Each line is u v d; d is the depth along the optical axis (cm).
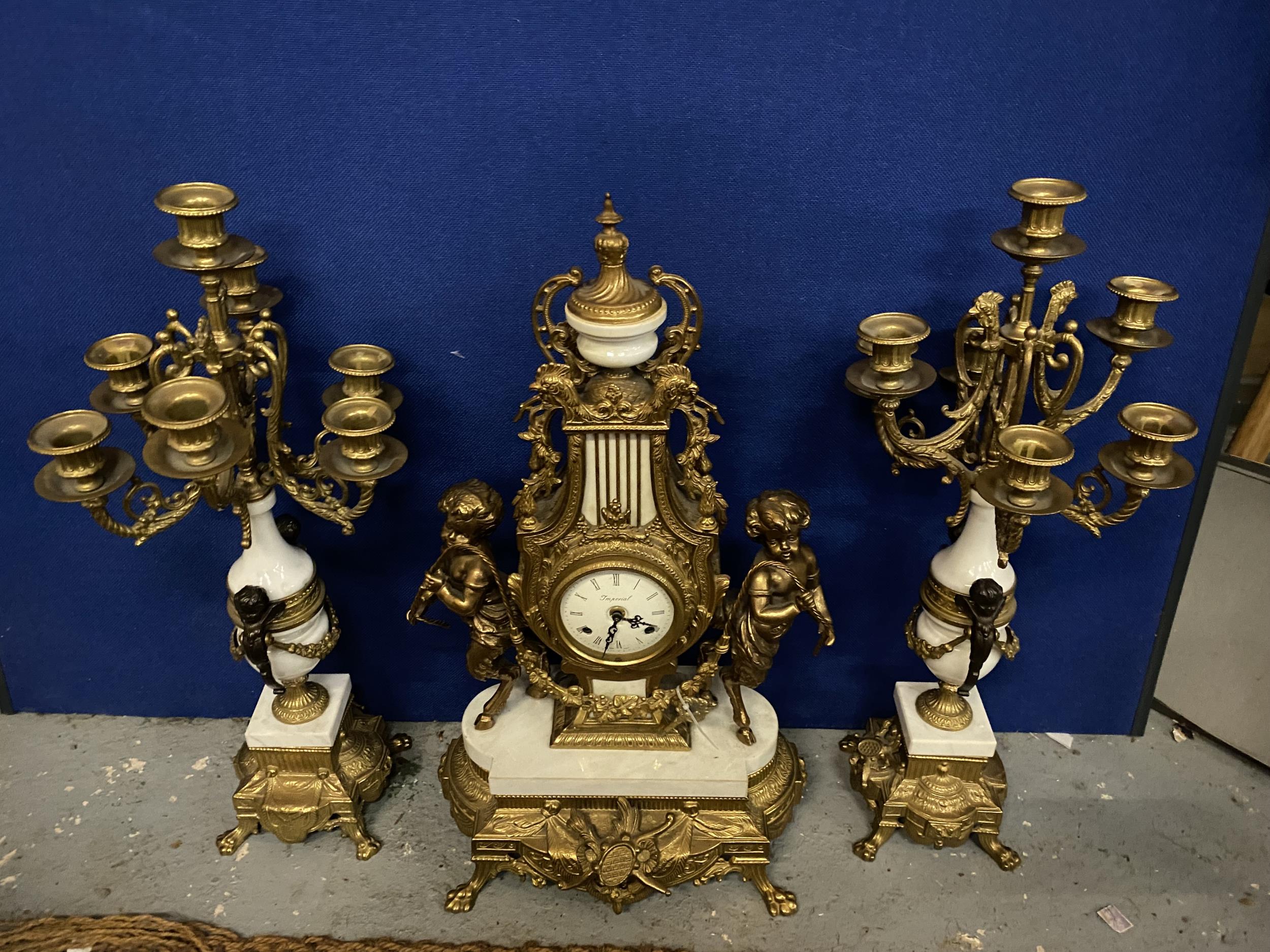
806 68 147
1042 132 151
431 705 211
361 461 156
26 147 154
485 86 149
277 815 182
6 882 180
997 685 206
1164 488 143
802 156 153
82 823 191
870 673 204
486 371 171
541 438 148
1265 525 182
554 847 170
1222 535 189
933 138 152
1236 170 153
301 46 147
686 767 171
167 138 154
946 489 180
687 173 154
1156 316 165
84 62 148
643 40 145
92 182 157
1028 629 198
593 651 166
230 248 144
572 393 142
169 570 195
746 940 171
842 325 166
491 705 179
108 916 174
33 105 151
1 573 196
